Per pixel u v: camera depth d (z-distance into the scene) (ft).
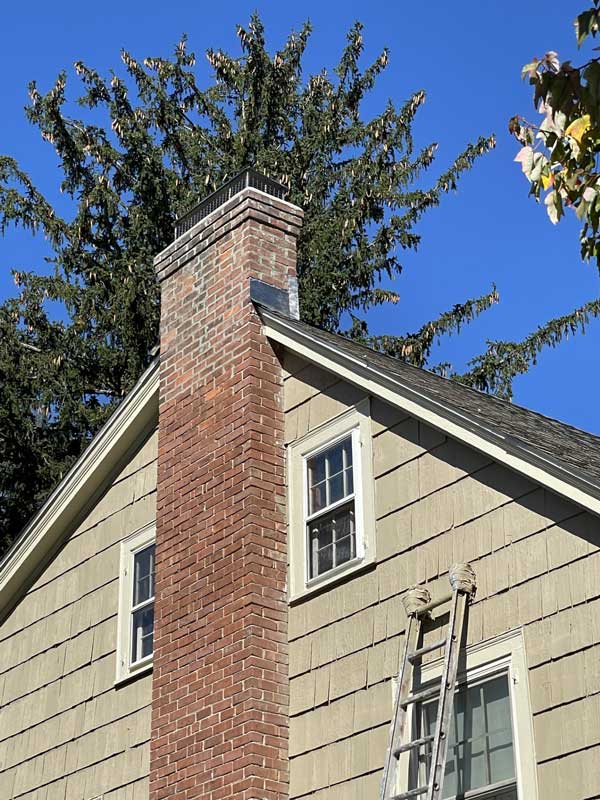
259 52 92.12
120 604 41.37
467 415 31.35
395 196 86.17
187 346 40.81
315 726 32.71
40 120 85.71
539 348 84.74
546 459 28.94
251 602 34.37
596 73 19.94
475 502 31.19
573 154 20.36
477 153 87.15
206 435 38.50
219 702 34.04
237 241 40.52
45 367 80.74
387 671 31.48
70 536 45.39
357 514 34.17
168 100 90.38
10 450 80.48
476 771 28.63
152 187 84.99
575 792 26.18
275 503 36.29
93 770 39.50
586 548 28.09
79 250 84.94
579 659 27.30
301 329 37.63
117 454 43.93
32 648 44.93
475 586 30.25
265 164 86.89
